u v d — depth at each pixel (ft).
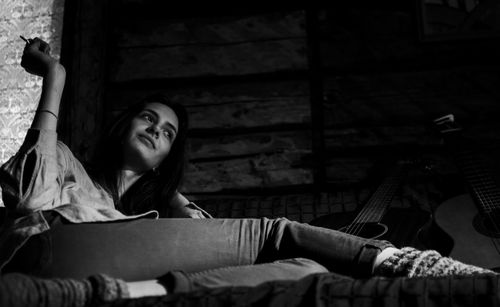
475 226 7.36
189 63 11.02
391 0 11.35
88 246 4.56
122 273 4.50
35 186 5.24
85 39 10.85
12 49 10.87
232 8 11.44
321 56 10.97
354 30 11.16
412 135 10.27
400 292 3.47
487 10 11.00
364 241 4.61
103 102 10.65
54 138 5.57
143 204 7.02
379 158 10.12
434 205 8.85
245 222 5.03
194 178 10.17
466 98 10.50
